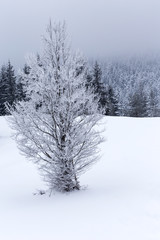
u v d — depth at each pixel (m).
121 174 14.12
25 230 8.61
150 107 77.12
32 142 11.84
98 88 46.19
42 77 11.29
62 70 11.30
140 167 14.91
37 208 10.51
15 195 13.05
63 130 11.73
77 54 11.79
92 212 9.28
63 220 8.98
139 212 8.73
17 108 11.62
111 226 8.06
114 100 55.59
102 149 21.33
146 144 21.03
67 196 11.39
